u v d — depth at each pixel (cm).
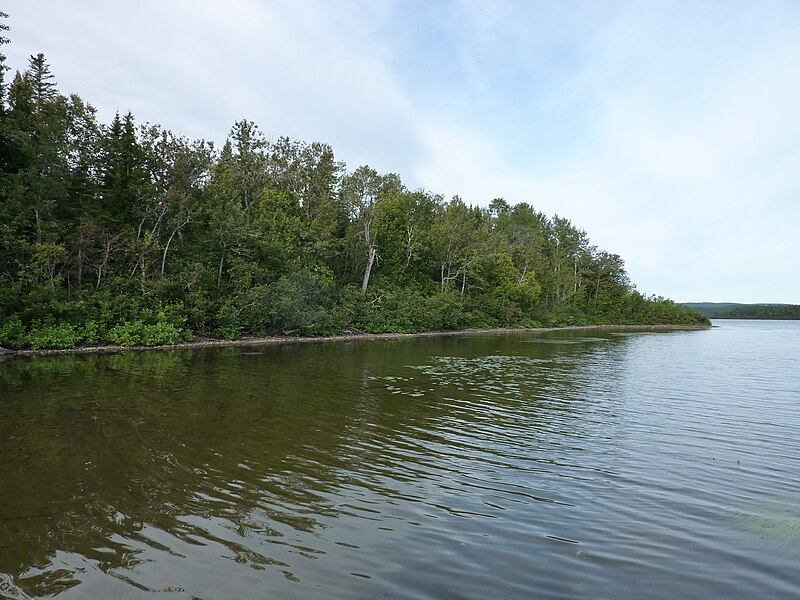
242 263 3991
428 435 1173
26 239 2850
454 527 682
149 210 3616
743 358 3350
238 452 1001
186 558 583
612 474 914
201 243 4025
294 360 2636
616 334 6856
